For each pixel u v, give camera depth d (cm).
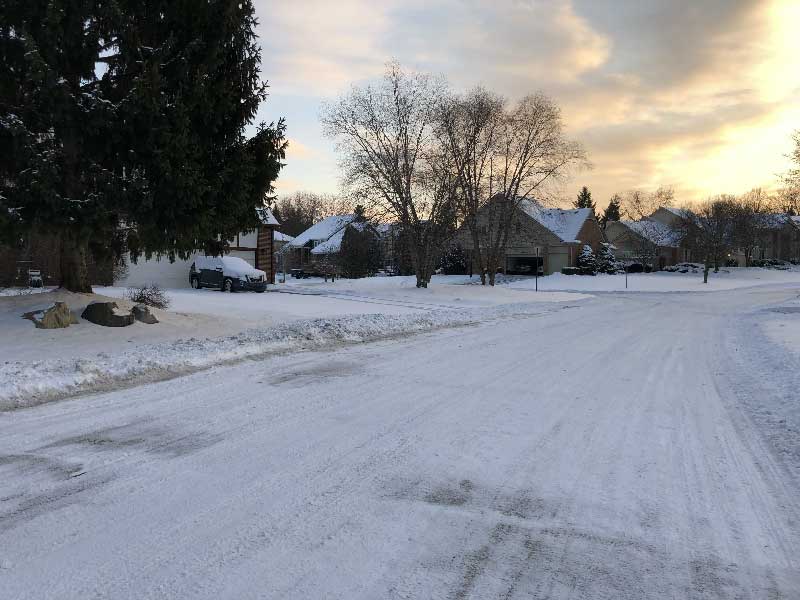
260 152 1395
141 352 1023
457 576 337
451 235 3412
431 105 3077
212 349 1067
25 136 1053
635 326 1777
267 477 485
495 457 546
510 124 3500
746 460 548
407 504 437
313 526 396
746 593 325
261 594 314
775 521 418
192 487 460
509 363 1061
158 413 679
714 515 427
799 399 764
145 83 1106
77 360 894
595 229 6069
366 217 3200
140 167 1177
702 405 762
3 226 1075
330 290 3281
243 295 2622
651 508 438
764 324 1712
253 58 1382
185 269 3331
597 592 324
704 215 6225
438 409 719
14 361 909
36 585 319
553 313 2239
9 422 632
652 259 6419
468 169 3428
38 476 477
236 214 1351
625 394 821
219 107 1264
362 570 341
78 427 618
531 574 341
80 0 1099
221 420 653
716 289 4388
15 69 1143
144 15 1224
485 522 409
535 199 3806
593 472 511
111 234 1312
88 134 1124
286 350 1154
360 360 1064
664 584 333
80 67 1202
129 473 488
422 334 1478
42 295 1359
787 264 6900
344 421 659
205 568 340
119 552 357
